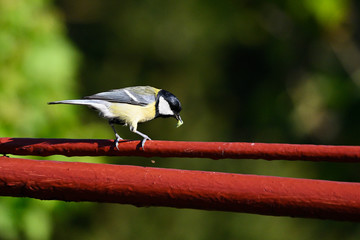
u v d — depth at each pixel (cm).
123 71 1675
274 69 1608
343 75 1502
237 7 1614
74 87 972
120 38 1691
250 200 299
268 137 1560
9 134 864
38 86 915
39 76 916
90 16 1711
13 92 885
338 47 1510
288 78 1579
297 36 1567
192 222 1539
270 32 1602
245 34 1625
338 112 1469
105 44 1694
